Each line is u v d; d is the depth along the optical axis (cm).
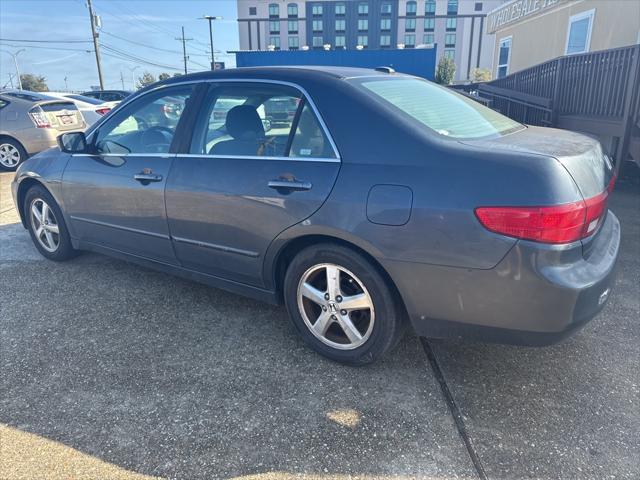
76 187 388
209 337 317
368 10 8875
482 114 312
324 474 209
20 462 215
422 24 8919
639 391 261
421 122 257
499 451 221
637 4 1058
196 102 323
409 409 248
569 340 312
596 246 253
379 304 259
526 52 1580
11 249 485
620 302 362
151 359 293
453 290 234
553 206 210
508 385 267
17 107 947
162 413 246
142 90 358
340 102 267
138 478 208
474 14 8931
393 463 214
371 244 245
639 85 661
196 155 315
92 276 415
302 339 313
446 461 215
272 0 8781
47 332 324
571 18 1298
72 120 1015
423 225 231
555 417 242
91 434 232
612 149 757
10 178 882
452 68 6097
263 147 288
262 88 296
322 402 254
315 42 8975
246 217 288
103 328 329
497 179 220
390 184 240
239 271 308
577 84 844
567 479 205
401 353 297
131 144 357
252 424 238
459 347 303
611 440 227
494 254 220
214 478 208
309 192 261
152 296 377
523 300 221
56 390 264
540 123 966
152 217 340
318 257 271
